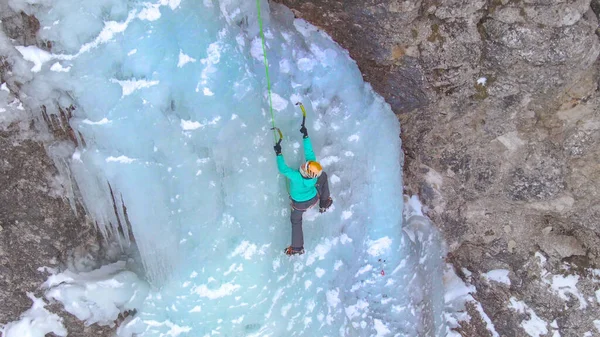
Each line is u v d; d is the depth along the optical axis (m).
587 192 6.76
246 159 5.60
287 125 5.82
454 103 6.55
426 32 5.88
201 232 5.83
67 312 6.11
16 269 5.88
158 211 5.51
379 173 6.76
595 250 7.25
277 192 5.88
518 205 7.31
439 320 8.20
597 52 5.77
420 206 7.78
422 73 6.27
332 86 6.18
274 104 5.70
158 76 4.96
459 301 8.32
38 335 6.14
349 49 6.35
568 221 7.23
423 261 7.74
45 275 5.99
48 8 4.55
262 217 5.93
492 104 6.47
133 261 6.27
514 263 7.81
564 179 6.78
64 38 4.66
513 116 6.54
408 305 7.43
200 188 5.57
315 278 6.70
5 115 4.91
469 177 7.27
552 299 7.59
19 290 6.01
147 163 5.24
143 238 5.64
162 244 5.71
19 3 4.49
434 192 7.58
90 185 5.33
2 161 5.17
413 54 6.09
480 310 8.25
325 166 6.33
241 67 5.30
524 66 5.89
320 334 6.86
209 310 6.14
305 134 5.66
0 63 4.70
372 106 6.48
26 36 4.67
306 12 6.06
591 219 6.98
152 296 6.14
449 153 7.17
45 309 6.11
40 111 4.98
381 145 6.63
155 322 6.24
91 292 5.95
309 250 6.59
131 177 5.23
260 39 5.69
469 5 5.60
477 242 7.89
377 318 7.49
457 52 5.98
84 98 4.86
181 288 6.04
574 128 6.38
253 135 5.51
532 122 6.57
